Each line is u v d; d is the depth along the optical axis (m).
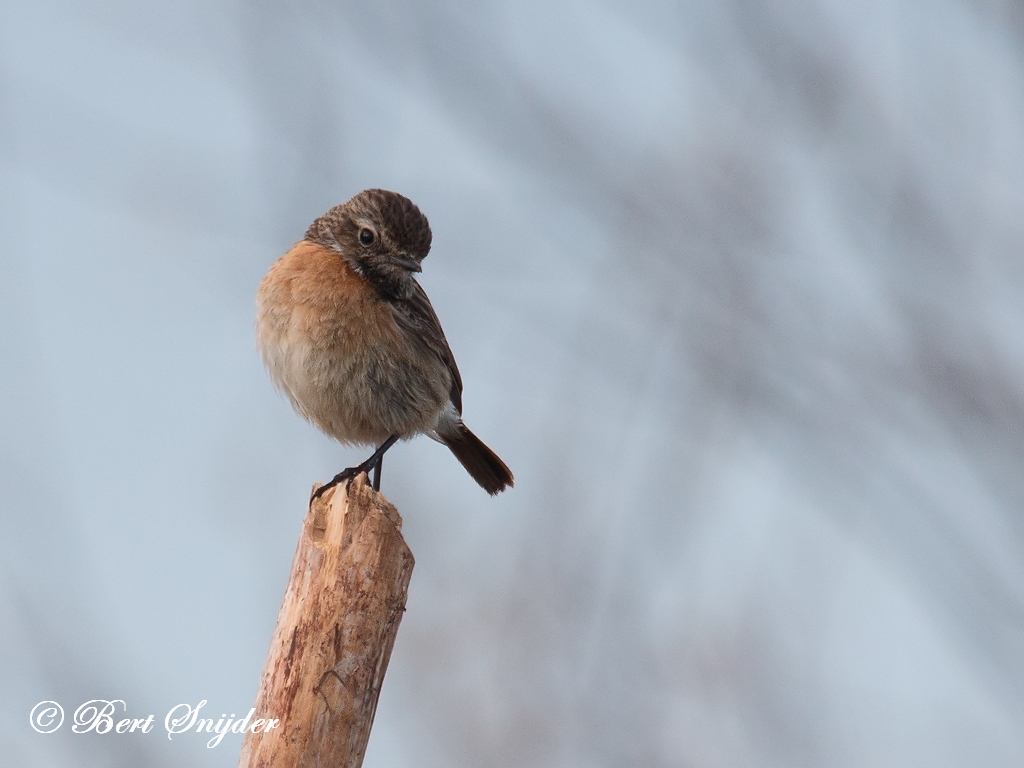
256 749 7.15
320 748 7.12
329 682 7.16
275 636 7.43
